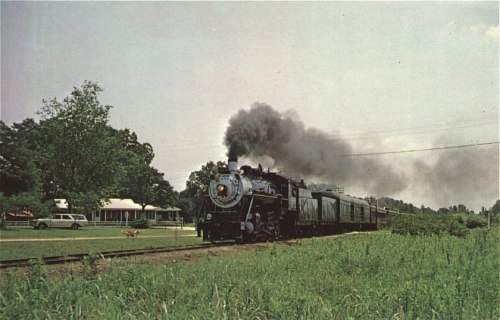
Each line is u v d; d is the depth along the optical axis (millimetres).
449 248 18891
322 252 17406
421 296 9070
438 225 31938
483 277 11758
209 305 8523
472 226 50594
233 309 8547
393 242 22875
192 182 99062
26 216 64125
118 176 61156
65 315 7930
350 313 8469
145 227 64438
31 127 61688
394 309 8773
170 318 7836
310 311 8453
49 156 57094
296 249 18562
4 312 7785
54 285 9234
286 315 8125
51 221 53406
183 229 62375
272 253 16500
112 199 86188
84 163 56875
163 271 11734
